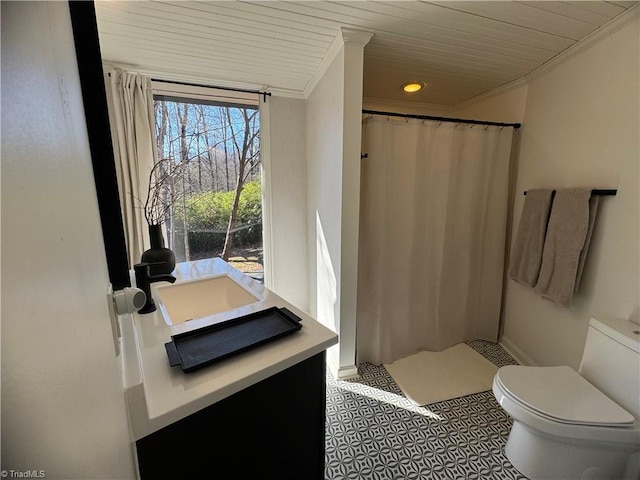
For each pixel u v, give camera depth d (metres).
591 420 1.20
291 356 0.89
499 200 2.31
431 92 2.53
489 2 1.34
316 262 2.52
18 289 0.18
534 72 2.05
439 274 2.29
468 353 2.38
